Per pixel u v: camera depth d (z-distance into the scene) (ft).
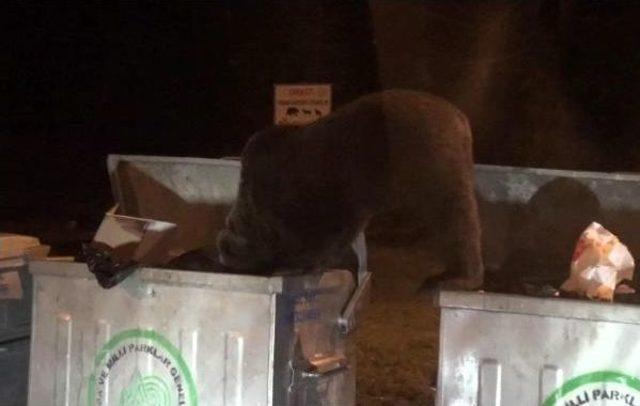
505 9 50.52
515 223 14.12
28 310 14.51
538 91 51.96
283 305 11.80
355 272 14.02
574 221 13.91
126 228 12.42
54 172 78.84
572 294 11.43
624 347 10.48
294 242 12.42
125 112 81.82
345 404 13.87
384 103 12.09
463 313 10.96
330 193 12.16
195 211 15.19
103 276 12.11
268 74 70.85
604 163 52.01
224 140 76.48
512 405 10.84
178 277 11.93
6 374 14.34
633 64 51.16
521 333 10.79
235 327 11.75
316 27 54.70
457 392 11.00
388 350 29.01
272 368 11.61
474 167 13.52
